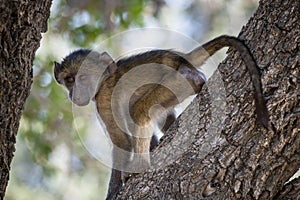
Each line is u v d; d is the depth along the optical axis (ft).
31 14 24.93
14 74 24.53
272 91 26.18
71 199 62.75
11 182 62.34
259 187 26.05
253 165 26.00
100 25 60.39
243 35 28.48
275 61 26.50
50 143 59.00
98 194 62.95
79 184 62.85
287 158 25.89
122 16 60.34
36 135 58.80
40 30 25.68
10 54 24.35
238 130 26.58
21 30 24.58
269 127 25.72
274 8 27.55
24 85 25.02
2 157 24.58
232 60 28.12
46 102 58.13
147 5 65.36
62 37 59.72
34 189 62.54
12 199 62.03
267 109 25.85
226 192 26.21
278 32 26.89
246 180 26.05
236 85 27.43
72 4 61.11
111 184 33.78
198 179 26.71
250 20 28.89
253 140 26.16
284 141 25.73
